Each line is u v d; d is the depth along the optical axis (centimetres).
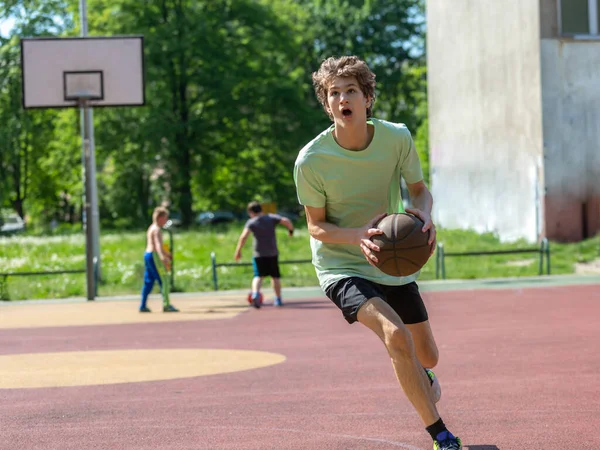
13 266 3012
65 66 2386
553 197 3073
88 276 2291
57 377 1045
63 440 712
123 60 2398
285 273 2777
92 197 2680
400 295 619
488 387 905
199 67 5734
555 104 3081
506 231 3328
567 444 656
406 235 568
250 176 6031
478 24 3509
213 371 1061
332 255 617
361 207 619
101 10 5584
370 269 610
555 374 977
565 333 1348
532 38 3117
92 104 2386
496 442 667
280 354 1202
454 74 3747
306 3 7212
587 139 3095
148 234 1931
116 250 3519
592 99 3098
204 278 2677
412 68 7025
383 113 7181
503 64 3322
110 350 1298
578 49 3091
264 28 5834
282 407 827
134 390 942
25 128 5266
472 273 2623
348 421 757
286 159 5959
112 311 1967
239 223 4753
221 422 766
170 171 5709
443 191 3900
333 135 602
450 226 3825
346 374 1012
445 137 3866
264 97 5784
